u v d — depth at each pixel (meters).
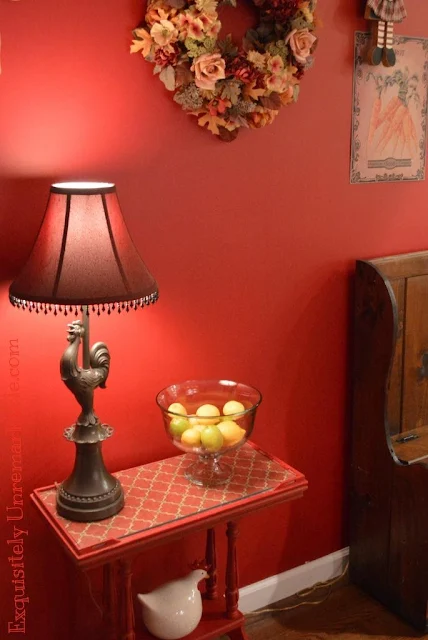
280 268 2.35
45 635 2.17
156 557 2.30
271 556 2.57
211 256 2.19
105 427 1.89
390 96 2.46
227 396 2.12
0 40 1.74
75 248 1.64
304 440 2.56
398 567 2.51
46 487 1.98
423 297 2.60
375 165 2.49
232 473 2.05
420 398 2.67
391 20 2.31
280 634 2.45
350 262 2.52
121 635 1.91
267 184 2.25
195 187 2.11
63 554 2.13
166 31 1.87
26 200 1.85
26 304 1.68
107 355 1.84
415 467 2.39
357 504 2.65
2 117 1.78
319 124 2.32
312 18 2.10
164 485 2.00
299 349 2.47
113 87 1.91
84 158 1.91
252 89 2.04
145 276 1.73
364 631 2.47
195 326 2.21
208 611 2.19
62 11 1.80
